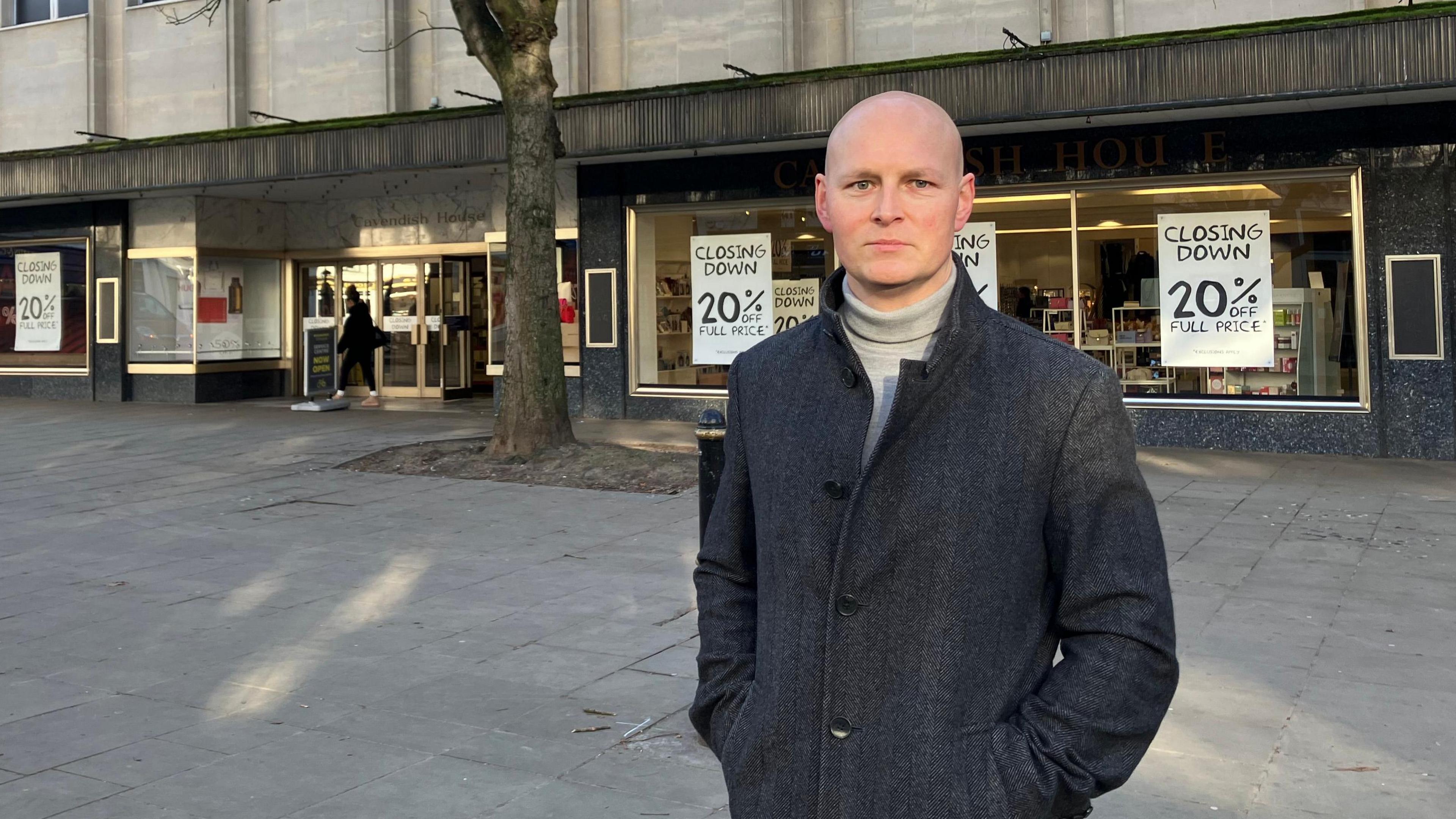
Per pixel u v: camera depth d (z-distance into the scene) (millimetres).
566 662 5336
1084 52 11117
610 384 15125
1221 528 8156
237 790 3918
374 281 18828
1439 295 11328
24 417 16219
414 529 8469
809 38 13820
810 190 13953
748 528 1871
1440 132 11258
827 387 1694
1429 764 4023
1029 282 12867
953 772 1531
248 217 18719
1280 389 12031
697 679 5070
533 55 10922
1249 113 11664
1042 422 1595
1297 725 4414
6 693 4984
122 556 7684
